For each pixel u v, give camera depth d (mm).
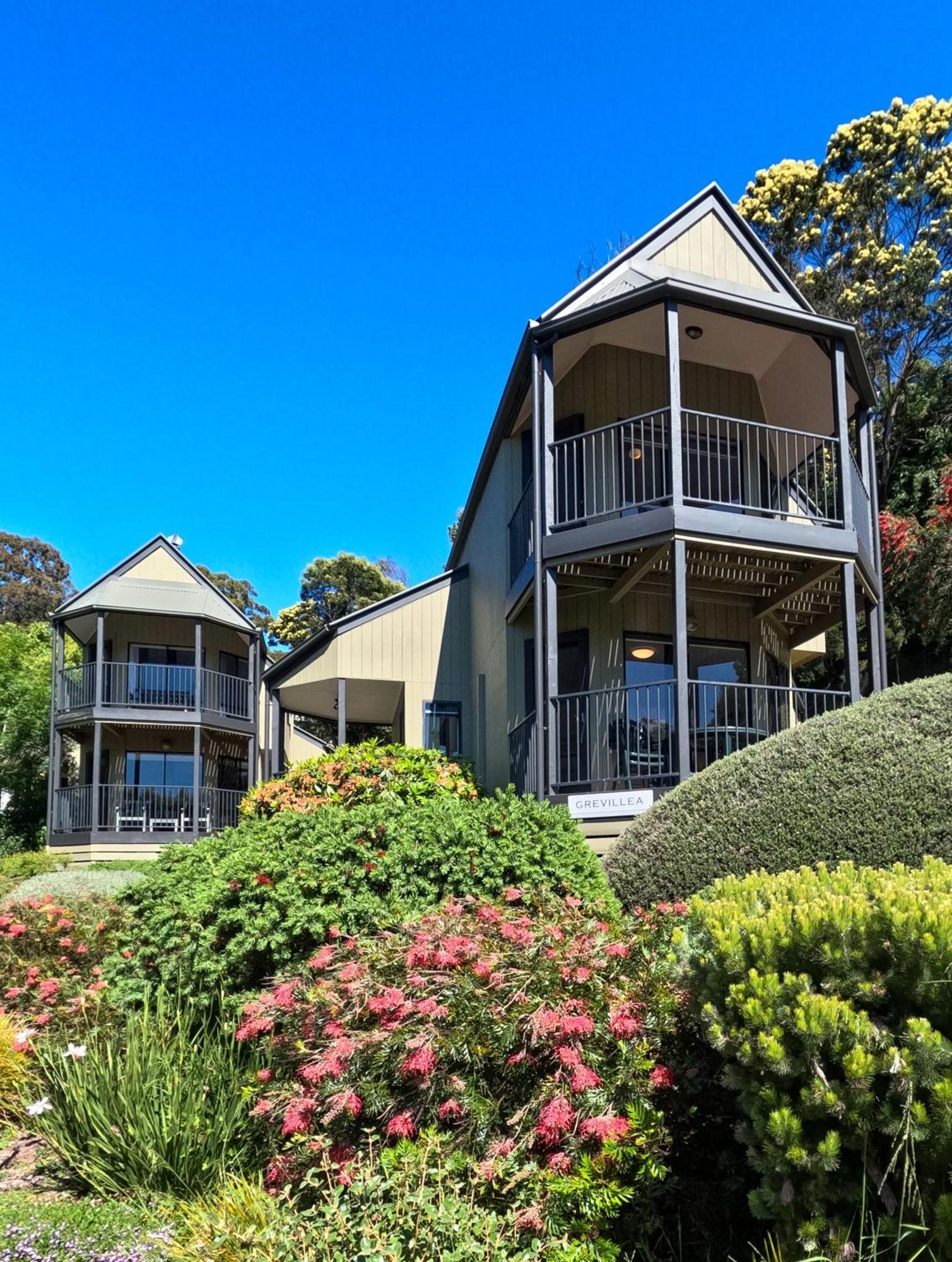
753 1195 2494
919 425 20406
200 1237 3004
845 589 9594
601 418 11250
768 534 9258
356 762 8703
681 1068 3102
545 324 9719
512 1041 3053
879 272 20766
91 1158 3689
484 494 13664
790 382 11547
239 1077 3988
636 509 10914
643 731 10719
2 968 5660
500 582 12141
